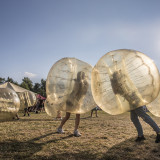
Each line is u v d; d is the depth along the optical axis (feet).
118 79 10.16
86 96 13.07
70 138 12.60
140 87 9.83
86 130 16.06
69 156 8.67
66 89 12.60
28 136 13.06
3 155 8.57
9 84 42.34
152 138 12.25
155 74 9.92
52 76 12.74
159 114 14.10
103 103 10.75
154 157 8.44
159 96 13.47
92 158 8.40
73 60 13.43
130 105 10.10
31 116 34.81
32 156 8.54
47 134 13.94
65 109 12.66
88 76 13.38
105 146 10.39
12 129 16.12
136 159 8.21
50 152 9.24
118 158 8.33
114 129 16.61
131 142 11.31
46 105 19.30
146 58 10.12
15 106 13.96
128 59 10.18
